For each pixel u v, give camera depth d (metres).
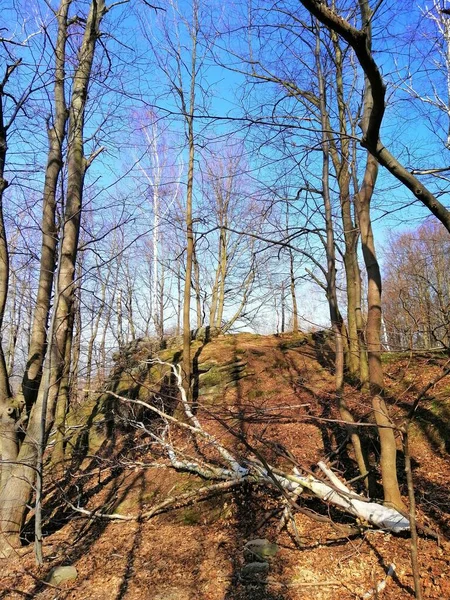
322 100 6.16
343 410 5.50
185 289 10.41
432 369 8.44
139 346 13.23
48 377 5.97
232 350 11.80
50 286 7.20
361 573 4.27
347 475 6.21
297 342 12.36
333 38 6.93
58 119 7.21
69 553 5.97
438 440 6.54
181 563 5.17
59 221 6.73
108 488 7.99
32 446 6.45
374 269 5.04
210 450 7.68
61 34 7.32
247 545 5.15
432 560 4.13
